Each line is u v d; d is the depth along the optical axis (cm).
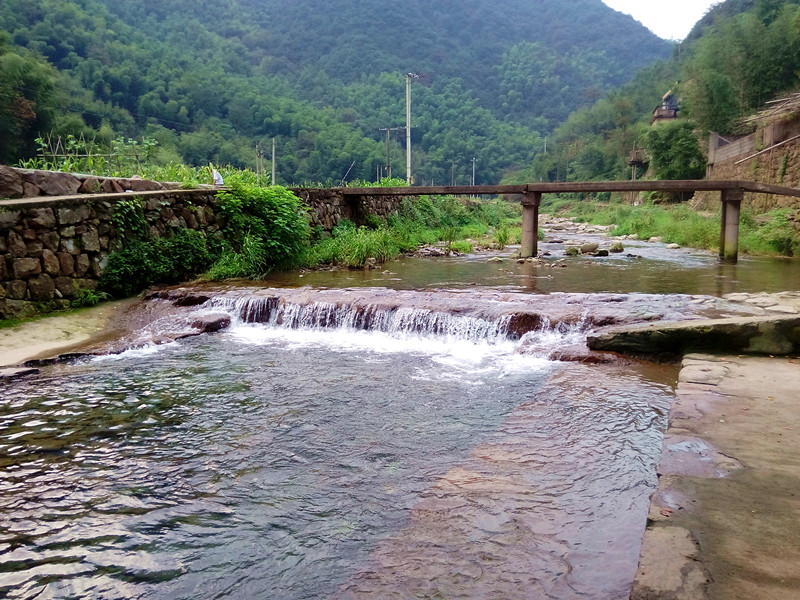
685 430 425
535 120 15100
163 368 702
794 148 2178
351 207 1933
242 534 355
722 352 654
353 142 8562
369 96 12950
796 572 259
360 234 1656
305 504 388
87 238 985
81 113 5997
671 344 674
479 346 801
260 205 1401
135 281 1061
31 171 966
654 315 792
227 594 301
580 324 789
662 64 9438
